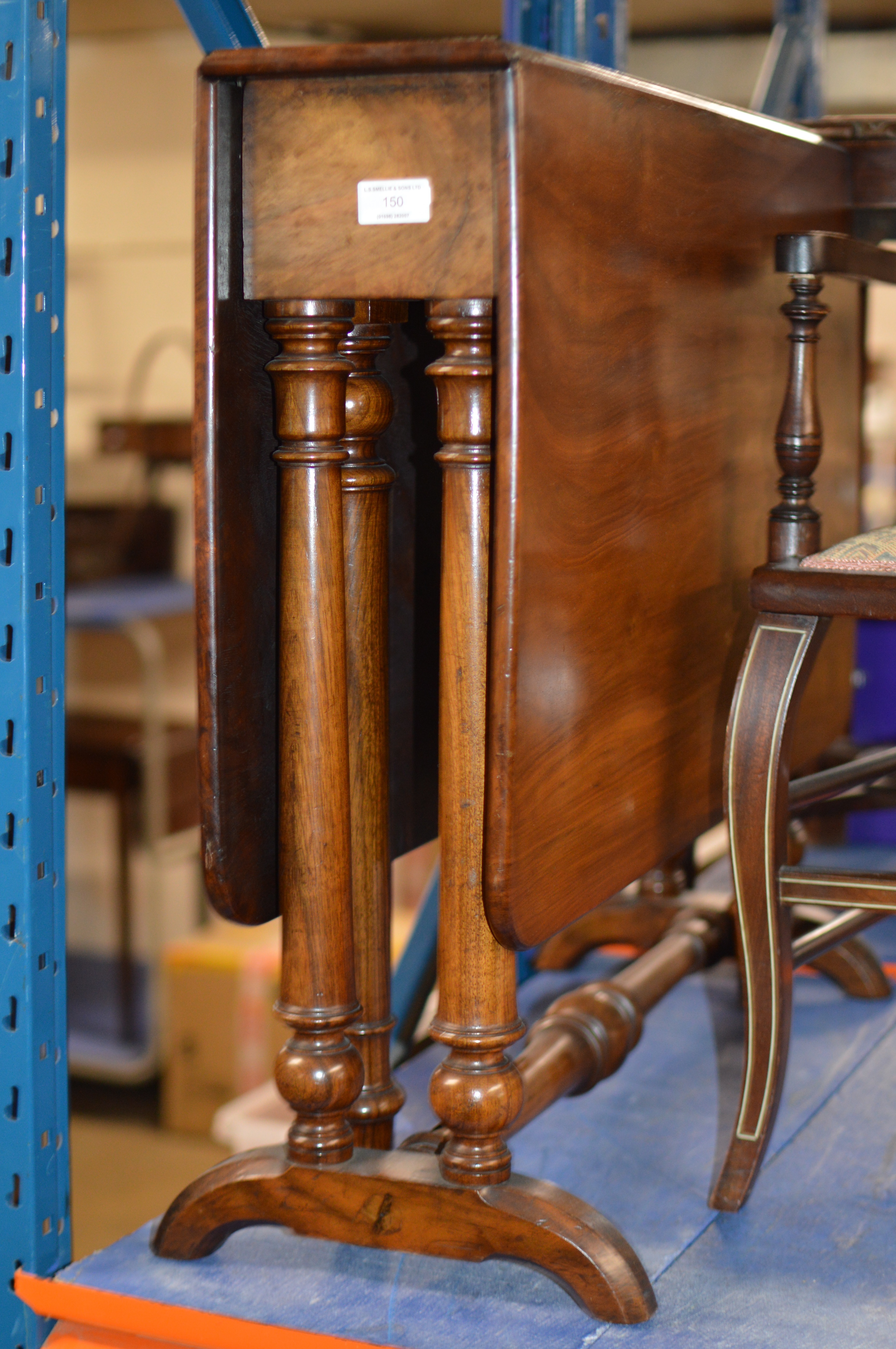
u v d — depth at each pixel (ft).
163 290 20.25
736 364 5.30
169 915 18.08
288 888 4.17
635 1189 4.87
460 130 3.58
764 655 4.52
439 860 4.03
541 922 3.94
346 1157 4.24
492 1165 4.07
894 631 9.69
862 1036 6.33
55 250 4.45
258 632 4.15
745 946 4.63
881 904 4.47
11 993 4.54
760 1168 4.82
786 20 10.10
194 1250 4.31
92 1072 16.15
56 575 4.55
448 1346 3.81
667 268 4.56
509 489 3.59
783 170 5.69
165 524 17.74
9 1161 4.57
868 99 16.89
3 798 4.51
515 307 3.54
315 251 3.78
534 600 3.75
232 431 3.93
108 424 18.03
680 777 5.01
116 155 20.15
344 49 3.58
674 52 17.22
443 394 3.83
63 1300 4.18
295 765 4.11
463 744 3.93
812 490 5.17
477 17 16.10
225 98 3.76
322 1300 4.07
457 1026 4.03
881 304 16.99
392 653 4.94
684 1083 5.87
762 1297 4.12
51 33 4.39
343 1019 4.18
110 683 18.94
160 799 16.35
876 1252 4.42
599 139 3.99
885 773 5.50
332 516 4.05
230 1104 15.46
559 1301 4.05
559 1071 5.00
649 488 4.54
